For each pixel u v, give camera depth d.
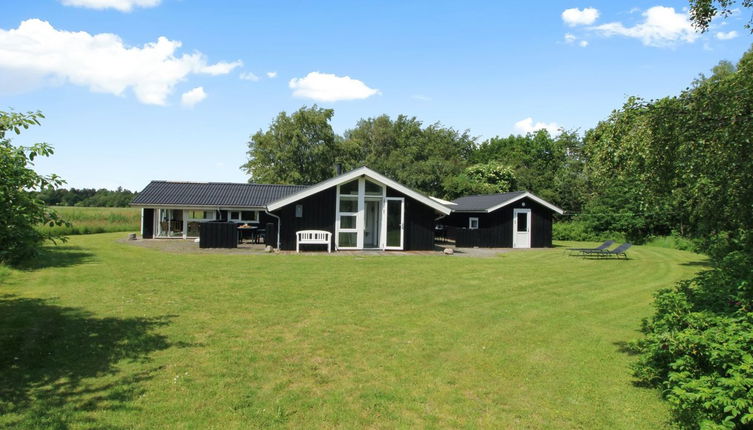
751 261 8.00
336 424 4.91
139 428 4.67
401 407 5.34
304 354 6.97
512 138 62.50
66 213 38.31
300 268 15.25
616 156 7.86
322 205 21.53
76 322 8.24
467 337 8.05
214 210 28.70
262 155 52.66
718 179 7.12
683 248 25.84
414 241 22.50
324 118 54.34
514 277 14.70
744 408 4.39
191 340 7.44
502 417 5.18
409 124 68.38
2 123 6.42
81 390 5.50
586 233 33.50
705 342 5.22
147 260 16.64
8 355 6.55
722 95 6.46
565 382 6.17
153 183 30.61
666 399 5.64
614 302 11.23
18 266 14.23
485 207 27.09
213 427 4.75
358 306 10.09
